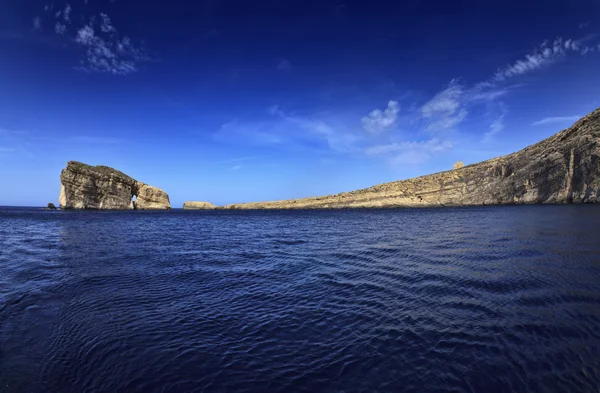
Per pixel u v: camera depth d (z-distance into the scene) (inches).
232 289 387.9
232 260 582.6
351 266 507.8
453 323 261.3
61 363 215.9
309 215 2765.7
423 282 391.9
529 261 469.4
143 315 301.1
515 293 327.6
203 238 957.2
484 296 324.8
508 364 197.6
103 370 205.3
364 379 188.4
